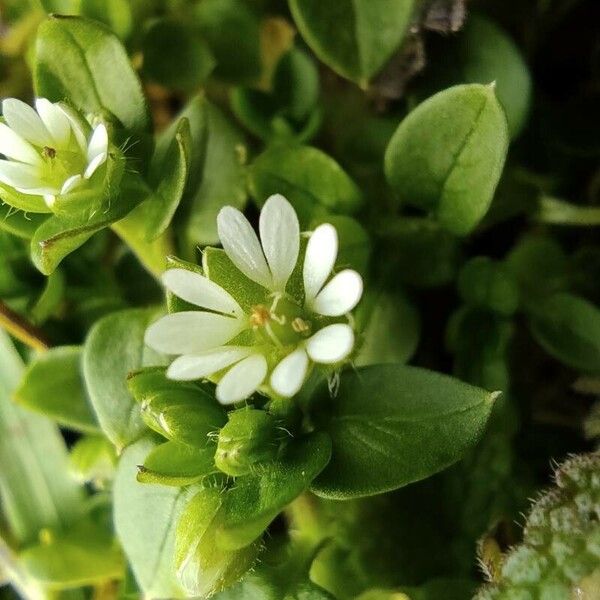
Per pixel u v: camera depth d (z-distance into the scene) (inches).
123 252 2.5
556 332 2.4
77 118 2.0
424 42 2.4
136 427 2.1
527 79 2.4
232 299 1.9
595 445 2.4
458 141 2.1
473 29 2.4
